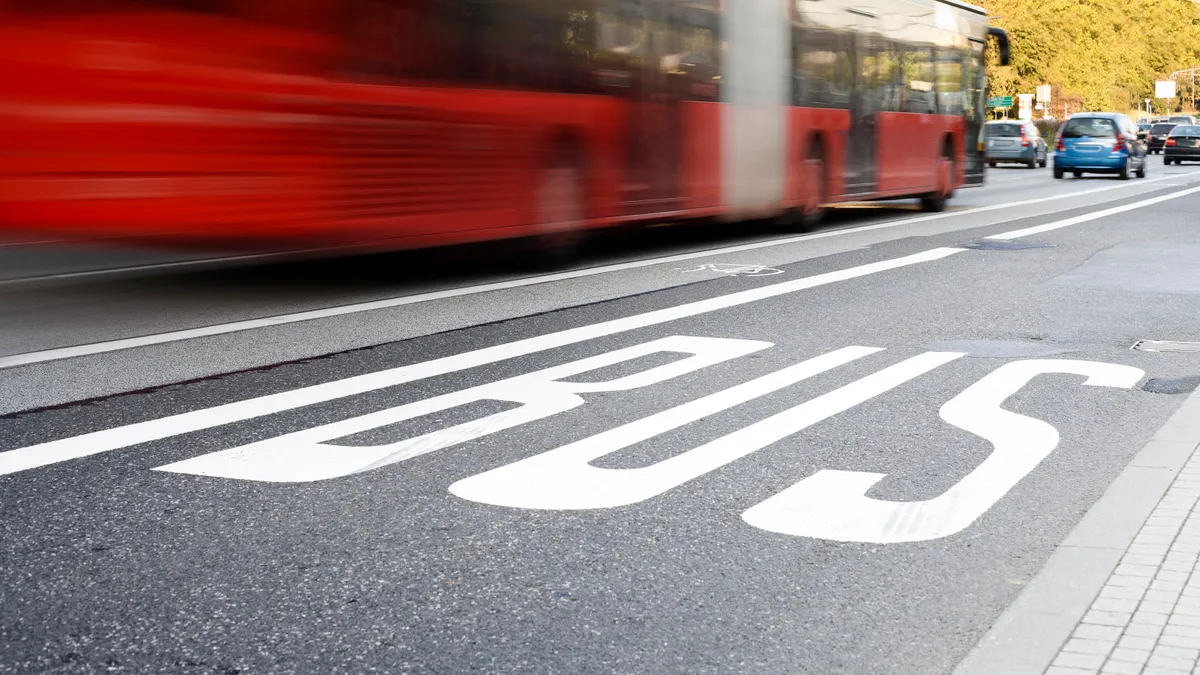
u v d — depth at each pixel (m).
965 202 26.70
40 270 8.69
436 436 6.50
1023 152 50.12
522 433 6.57
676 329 9.90
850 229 19.39
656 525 5.13
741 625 4.14
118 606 4.27
